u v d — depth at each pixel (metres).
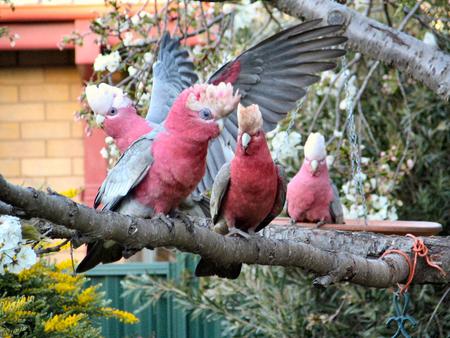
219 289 7.04
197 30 6.38
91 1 8.05
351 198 6.03
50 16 8.04
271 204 3.75
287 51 4.33
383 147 7.26
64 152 8.96
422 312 6.61
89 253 3.44
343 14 4.74
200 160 3.49
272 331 6.77
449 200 7.13
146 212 3.55
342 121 7.21
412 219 7.16
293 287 6.94
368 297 6.70
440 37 6.71
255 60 4.33
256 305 6.99
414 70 4.68
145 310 7.87
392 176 6.30
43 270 5.55
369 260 3.87
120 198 3.52
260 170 3.60
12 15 8.04
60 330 5.00
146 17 5.80
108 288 7.92
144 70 5.58
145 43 5.81
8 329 4.58
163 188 3.50
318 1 4.80
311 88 6.95
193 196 4.05
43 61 8.95
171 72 4.92
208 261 3.64
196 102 3.42
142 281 7.49
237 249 3.52
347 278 3.78
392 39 4.69
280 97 4.37
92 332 5.27
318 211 5.30
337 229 4.38
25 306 4.91
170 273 7.94
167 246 3.33
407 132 6.89
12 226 2.94
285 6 4.89
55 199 2.75
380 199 6.03
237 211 3.71
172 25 7.75
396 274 3.91
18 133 8.95
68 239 3.42
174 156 3.45
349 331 6.80
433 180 7.18
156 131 3.58
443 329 6.60
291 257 3.63
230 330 7.22
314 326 6.81
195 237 3.37
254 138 3.54
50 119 8.97
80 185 8.94
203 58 5.91
